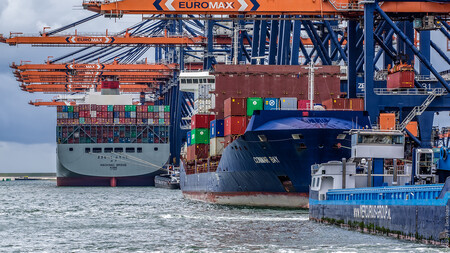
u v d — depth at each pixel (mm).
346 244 111312
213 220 166500
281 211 186500
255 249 113000
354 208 127250
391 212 111938
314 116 187125
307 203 190125
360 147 136875
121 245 122312
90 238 133625
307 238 122688
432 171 123000
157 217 183000
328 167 143875
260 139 185625
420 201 102562
